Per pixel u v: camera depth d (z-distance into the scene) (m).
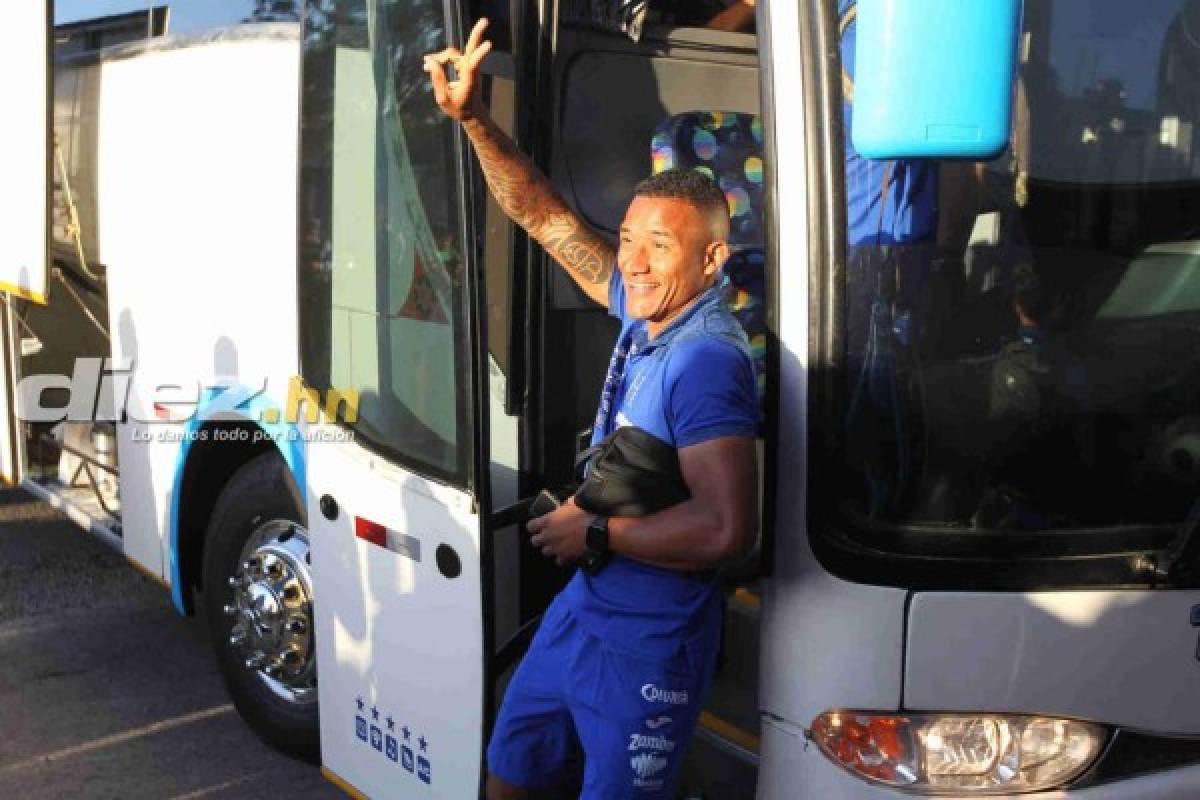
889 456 2.15
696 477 2.07
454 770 2.68
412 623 2.76
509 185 2.55
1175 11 2.31
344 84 2.86
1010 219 2.21
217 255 3.73
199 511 4.11
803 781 2.22
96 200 4.51
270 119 3.47
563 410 3.23
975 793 2.16
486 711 2.54
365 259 2.82
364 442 2.89
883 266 2.14
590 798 2.25
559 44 3.41
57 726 4.13
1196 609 2.22
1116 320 2.26
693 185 2.16
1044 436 2.20
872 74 1.69
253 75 3.54
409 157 2.63
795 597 2.20
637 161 3.61
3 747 3.97
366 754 3.04
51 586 5.39
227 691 4.12
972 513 2.16
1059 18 2.24
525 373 2.80
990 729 2.17
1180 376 2.28
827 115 2.08
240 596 3.83
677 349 2.13
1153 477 2.25
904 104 1.66
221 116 3.70
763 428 2.22
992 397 2.18
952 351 2.17
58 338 5.07
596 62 3.51
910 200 2.14
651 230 2.14
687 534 2.07
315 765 3.88
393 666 2.86
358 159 2.82
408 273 2.66
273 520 3.75
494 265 2.91
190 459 3.99
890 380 2.14
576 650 2.26
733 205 3.27
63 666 4.60
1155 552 2.19
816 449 2.12
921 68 1.65
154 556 4.33
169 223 4.00
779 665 2.25
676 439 2.12
